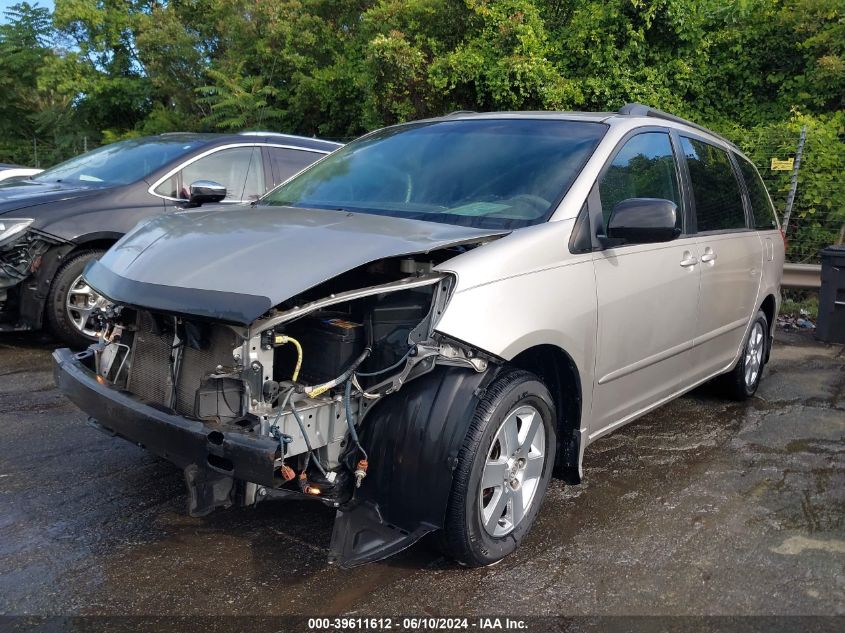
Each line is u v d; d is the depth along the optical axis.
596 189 3.55
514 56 13.07
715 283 4.57
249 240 2.93
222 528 3.31
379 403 2.86
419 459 2.75
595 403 3.54
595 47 13.26
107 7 23.45
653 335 3.91
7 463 3.93
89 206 6.08
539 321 3.03
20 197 6.04
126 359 3.16
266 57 18.34
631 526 3.52
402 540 2.77
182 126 20.80
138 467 3.92
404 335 2.84
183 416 2.72
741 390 5.52
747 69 13.05
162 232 3.21
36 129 24.89
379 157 4.16
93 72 23.14
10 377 5.46
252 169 7.07
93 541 3.16
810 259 9.88
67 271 5.93
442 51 14.58
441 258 3.08
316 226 3.08
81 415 4.69
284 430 2.59
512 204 3.46
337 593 2.85
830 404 5.71
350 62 17.48
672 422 5.12
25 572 2.91
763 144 10.12
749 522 3.61
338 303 2.87
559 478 3.85
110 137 21.80
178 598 2.77
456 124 4.28
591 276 3.38
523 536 3.20
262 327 2.56
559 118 4.10
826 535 3.50
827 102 12.58
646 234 3.32
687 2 12.83
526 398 3.06
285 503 3.54
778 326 8.85
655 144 4.23
